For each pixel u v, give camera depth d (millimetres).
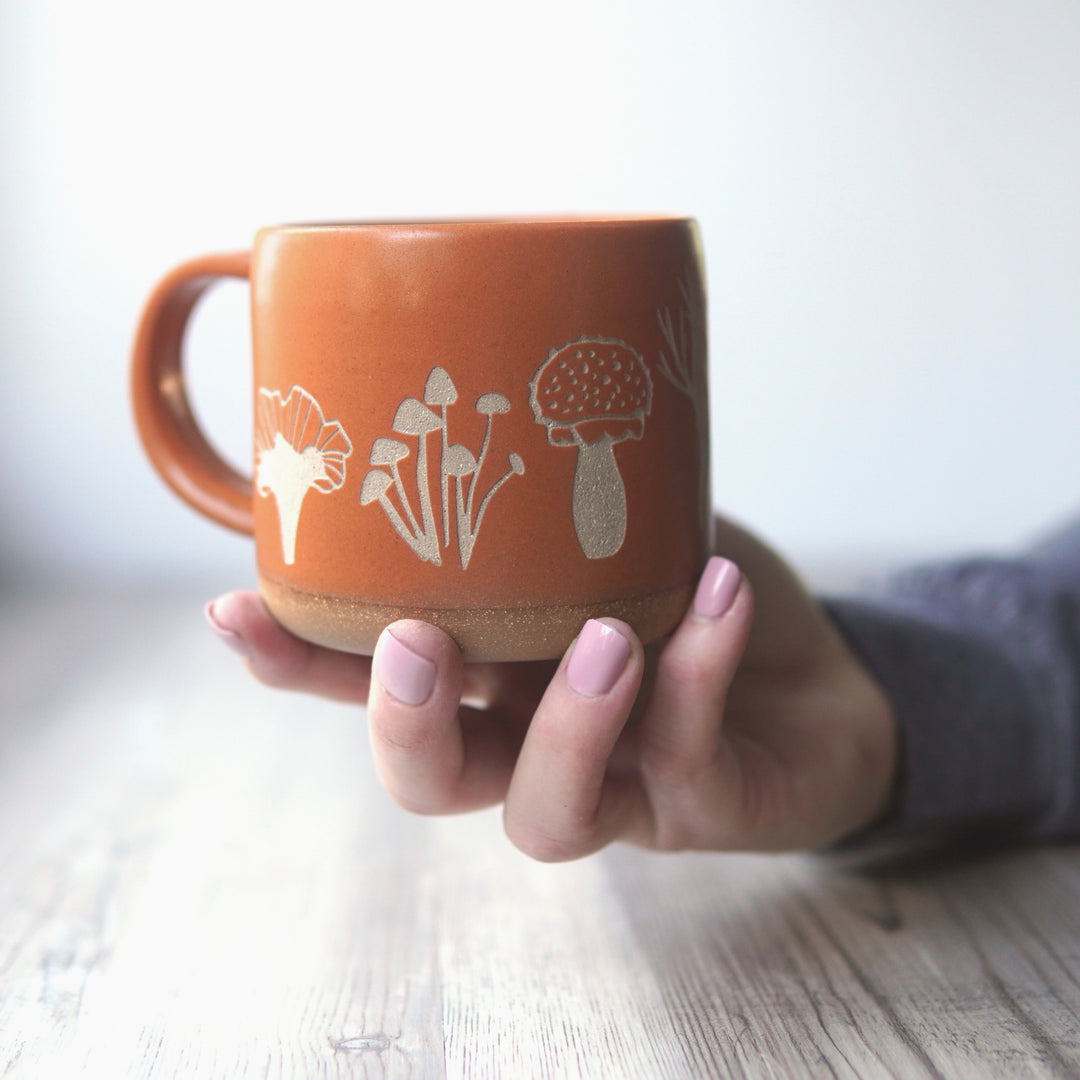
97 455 1301
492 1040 420
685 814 462
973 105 1325
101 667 802
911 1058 406
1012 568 549
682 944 466
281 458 406
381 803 576
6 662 821
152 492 1312
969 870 513
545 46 1310
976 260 1359
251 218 1309
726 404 1393
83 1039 425
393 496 391
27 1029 430
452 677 406
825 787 486
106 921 488
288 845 540
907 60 1316
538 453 387
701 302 416
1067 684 518
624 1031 422
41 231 1269
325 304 390
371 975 454
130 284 1287
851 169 1341
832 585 1106
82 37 1251
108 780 605
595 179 1339
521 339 383
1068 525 580
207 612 469
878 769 504
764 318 1373
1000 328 1374
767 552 527
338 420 392
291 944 471
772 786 475
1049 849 529
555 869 518
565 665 408
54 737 661
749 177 1342
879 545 1420
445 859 527
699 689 432
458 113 1318
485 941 471
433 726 417
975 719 516
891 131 1332
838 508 1417
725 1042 416
